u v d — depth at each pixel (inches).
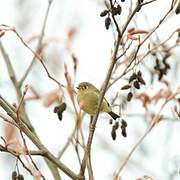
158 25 361.1
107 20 362.6
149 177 365.1
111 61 361.4
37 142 339.0
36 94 464.4
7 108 337.7
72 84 335.9
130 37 362.3
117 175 371.2
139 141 385.7
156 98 446.9
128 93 398.3
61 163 342.6
